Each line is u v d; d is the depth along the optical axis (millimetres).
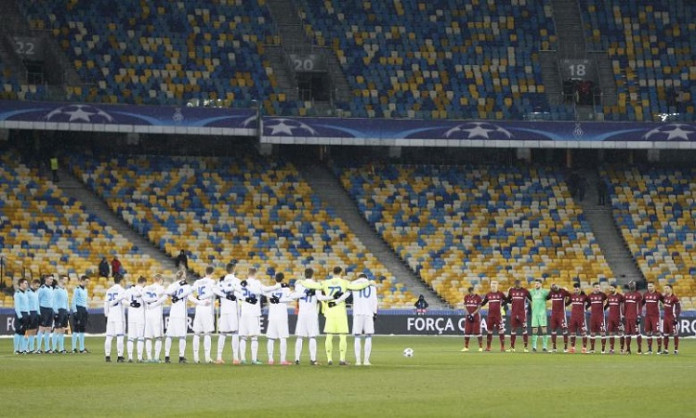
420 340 118438
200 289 75875
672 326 92750
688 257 146750
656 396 50188
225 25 155750
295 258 140375
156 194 144875
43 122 138250
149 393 51969
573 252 146500
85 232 138000
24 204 139500
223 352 91812
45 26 148875
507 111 152500
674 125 148125
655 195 154000
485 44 159500
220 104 145000
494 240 146875
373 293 73875
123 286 77375
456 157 157125
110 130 139500
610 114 152875
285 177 151375
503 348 95188
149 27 152875
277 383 57438
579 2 163375
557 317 94875
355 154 155500
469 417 42500
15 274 130000
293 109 148250
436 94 153625
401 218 148125
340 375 63094
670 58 159375
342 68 154625
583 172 157000
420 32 159625
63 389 53969
